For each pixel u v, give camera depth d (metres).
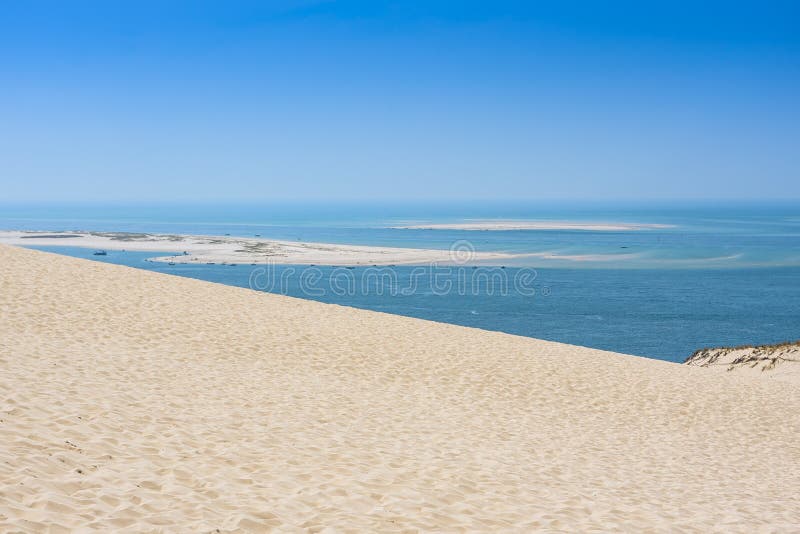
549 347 22.22
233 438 9.23
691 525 8.04
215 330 17.81
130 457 7.61
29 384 10.14
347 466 8.60
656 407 15.80
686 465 11.42
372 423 11.41
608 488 9.35
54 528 5.18
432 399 14.06
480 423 12.55
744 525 8.34
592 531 7.27
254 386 13.00
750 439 13.95
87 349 13.85
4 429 7.57
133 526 5.57
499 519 7.26
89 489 6.29
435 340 20.50
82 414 9.01
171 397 11.09
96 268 24.20
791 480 11.17
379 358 17.28
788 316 82.06
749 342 65.31
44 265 22.89
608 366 19.95
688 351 61.00
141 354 14.23
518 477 9.22
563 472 9.91
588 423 13.74
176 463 7.70
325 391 13.47
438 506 7.41
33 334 14.43
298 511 6.65
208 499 6.63
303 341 18.08
